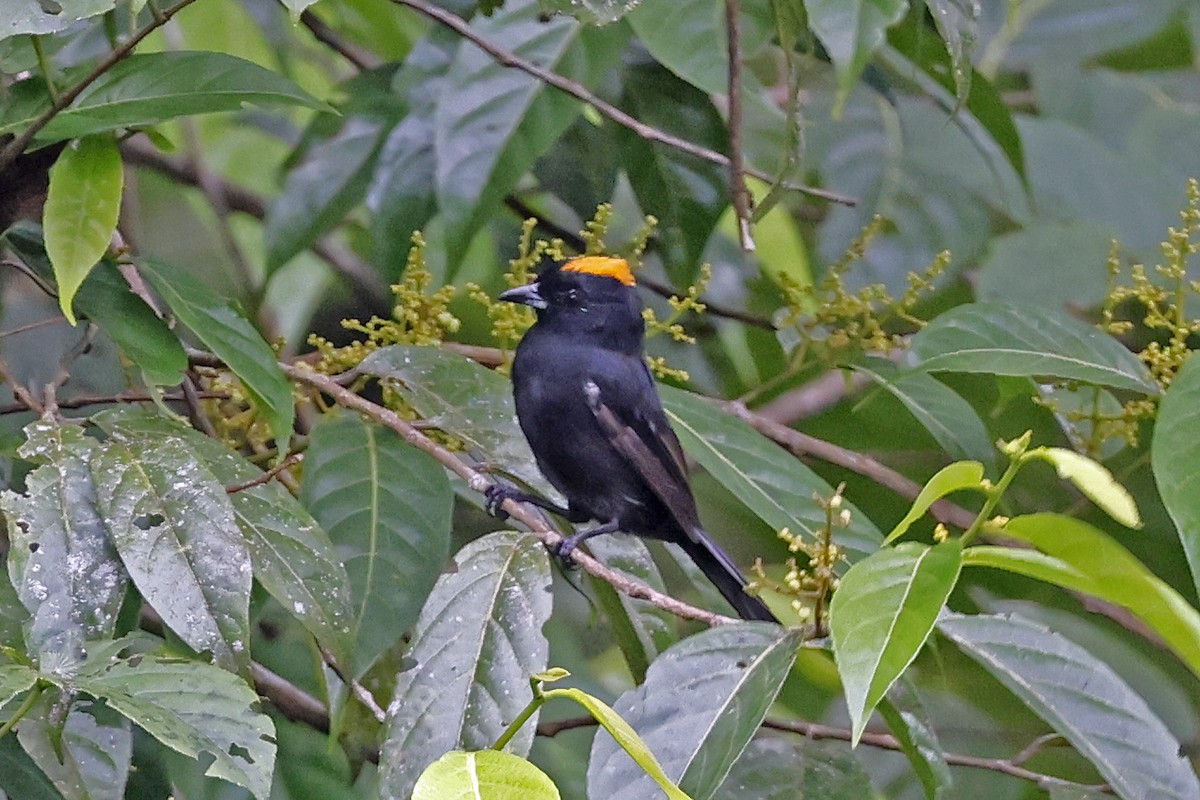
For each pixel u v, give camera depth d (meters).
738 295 11.92
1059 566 5.21
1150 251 12.47
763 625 6.14
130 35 6.37
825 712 11.04
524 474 7.68
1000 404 9.65
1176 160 13.57
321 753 9.81
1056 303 11.65
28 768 7.17
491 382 8.03
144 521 6.08
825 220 11.35
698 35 8.53
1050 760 10.98
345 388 8.75
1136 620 10.39
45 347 10.16
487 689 6.31
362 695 7.34
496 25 9.52
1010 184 11.69
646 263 12.48
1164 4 13.67
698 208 10.14
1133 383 7.34
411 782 6.11
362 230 12.26
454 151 9.22
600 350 9.17
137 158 11.68
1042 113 13.95
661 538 9.31
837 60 6.03
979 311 7.59
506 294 9.41
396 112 10.77
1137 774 6.07
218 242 12.75
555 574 11.52
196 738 5.34
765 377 11.89
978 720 11.23
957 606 10.30
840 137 11.45
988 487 5.22
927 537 11.27
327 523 7.49
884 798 10.70
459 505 11.01
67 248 6.30
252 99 6.45
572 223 12.76
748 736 5.55
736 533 12.72
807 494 8.03
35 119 6.37
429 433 8.37
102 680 5.52
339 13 12.55
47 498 6.14
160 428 6.72
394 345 8.09
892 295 11.21
